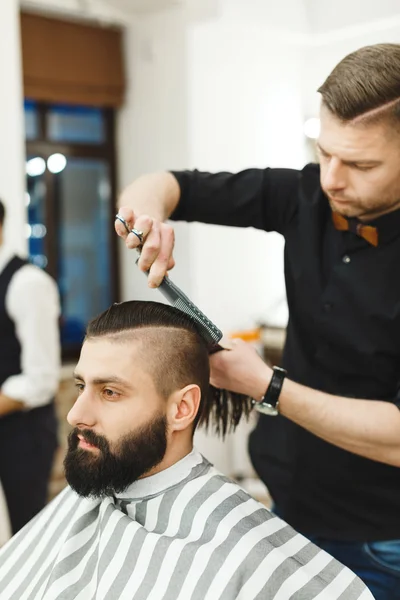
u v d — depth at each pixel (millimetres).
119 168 4402
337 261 1190
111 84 4141
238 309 3934
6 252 2047
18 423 2051
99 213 4629
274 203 1301
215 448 3121
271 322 3508
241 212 1326
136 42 4062
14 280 1984
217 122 3809
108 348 918
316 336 1235
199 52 3711
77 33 3980
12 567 1091
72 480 939
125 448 919
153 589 902
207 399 1087
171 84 3836
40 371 1996
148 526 984
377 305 1131
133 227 1031
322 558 967
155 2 3742
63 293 4688
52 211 4488
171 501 976
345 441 1048
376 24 3506
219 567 891
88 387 925
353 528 1263
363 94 934
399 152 965
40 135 4289
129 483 944
